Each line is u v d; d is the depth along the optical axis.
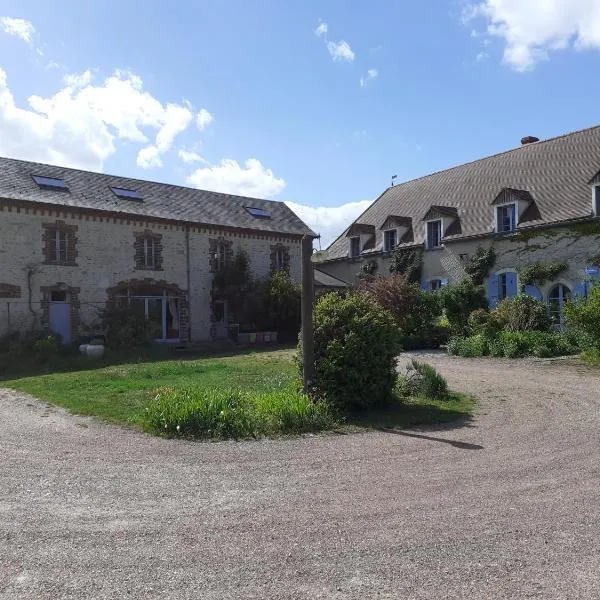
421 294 22.52
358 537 4.14
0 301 20.31
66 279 21.88
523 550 3.91
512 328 19.56
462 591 3.36
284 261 29.23
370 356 9.18
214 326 26.45
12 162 22.92
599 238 21.73
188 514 4.64
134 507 4.80
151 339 22.17
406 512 4.66
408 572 3.59
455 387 11.78
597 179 21.88
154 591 3.35
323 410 8.39
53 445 7.00
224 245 26.91
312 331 9.10
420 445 6.99
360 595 3.31
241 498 5.04
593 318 15.66
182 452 6.68
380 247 31.84
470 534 4.19
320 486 5.38
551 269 23.05
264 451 6.74
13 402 10.38
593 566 3.67
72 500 4.97
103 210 22.75
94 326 22.25
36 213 21.28
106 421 8.41
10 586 3.39
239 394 8.94
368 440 7.29
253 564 3.70
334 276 34.69
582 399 10.14
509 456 6.41
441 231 28.06
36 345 18.97
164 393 9.57
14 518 4.52
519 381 12.52
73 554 3.85
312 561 3.75
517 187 26.78
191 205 27.19
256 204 30.86
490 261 25.53
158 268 24.56
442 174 33.66
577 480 5.50
